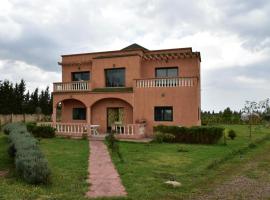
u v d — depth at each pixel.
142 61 28.66
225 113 52.47
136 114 26.16
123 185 9.85
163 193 9.02
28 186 9.38
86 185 9.75
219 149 18.98
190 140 22.36
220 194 9.20
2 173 11.62
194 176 11.38
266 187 10.10
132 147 19.42
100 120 28.56
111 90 27.78
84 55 31.86
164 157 15.54
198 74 27.23
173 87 25.11
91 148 18.47
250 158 16.33
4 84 50.41
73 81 30.73
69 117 30.80
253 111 29.98
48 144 20.33
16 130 19.03
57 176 10.80
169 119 25.39
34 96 62.06
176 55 27.30
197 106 24.78
